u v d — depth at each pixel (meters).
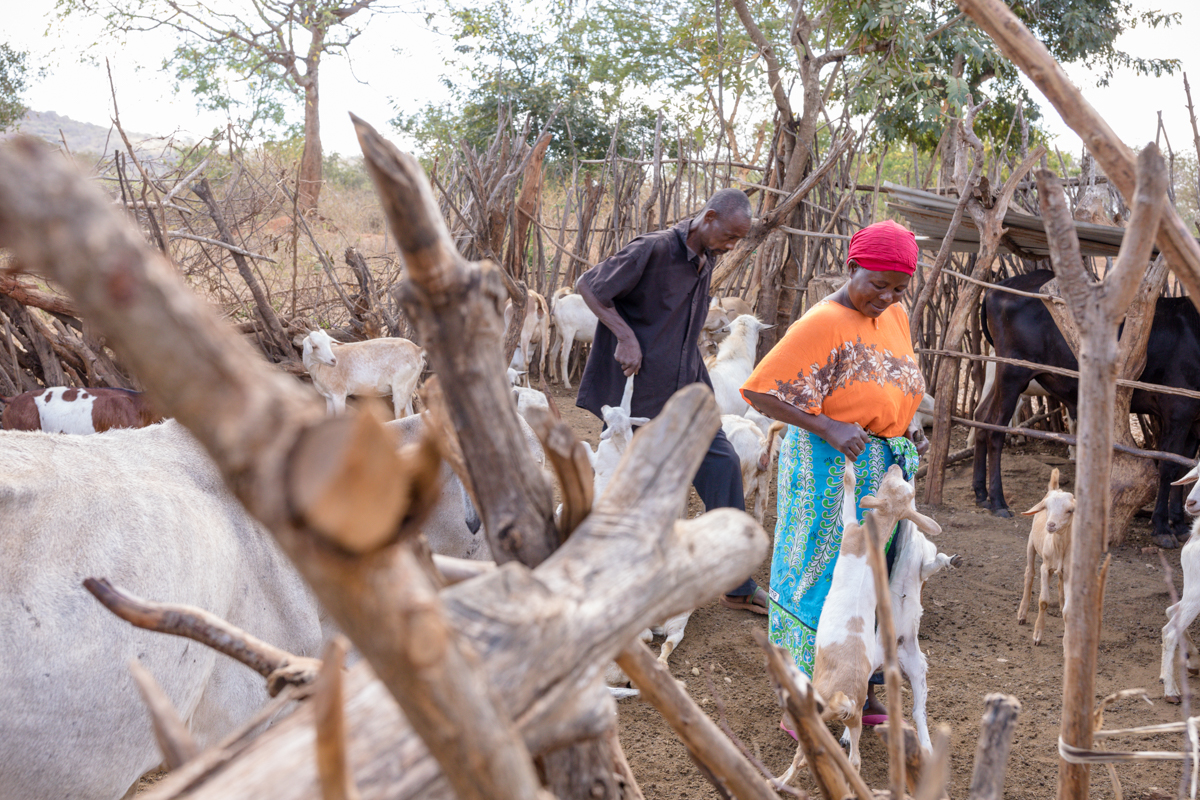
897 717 1.15
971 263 8.27
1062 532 4.43
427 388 1.09
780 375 3.04
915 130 11.61
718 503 4.42
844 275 8.49
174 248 8.62
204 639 1.15
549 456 0.93
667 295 4.34
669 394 4.47
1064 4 13.16
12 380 6.59
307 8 20.06
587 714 0.84
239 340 0.48
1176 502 6.44
